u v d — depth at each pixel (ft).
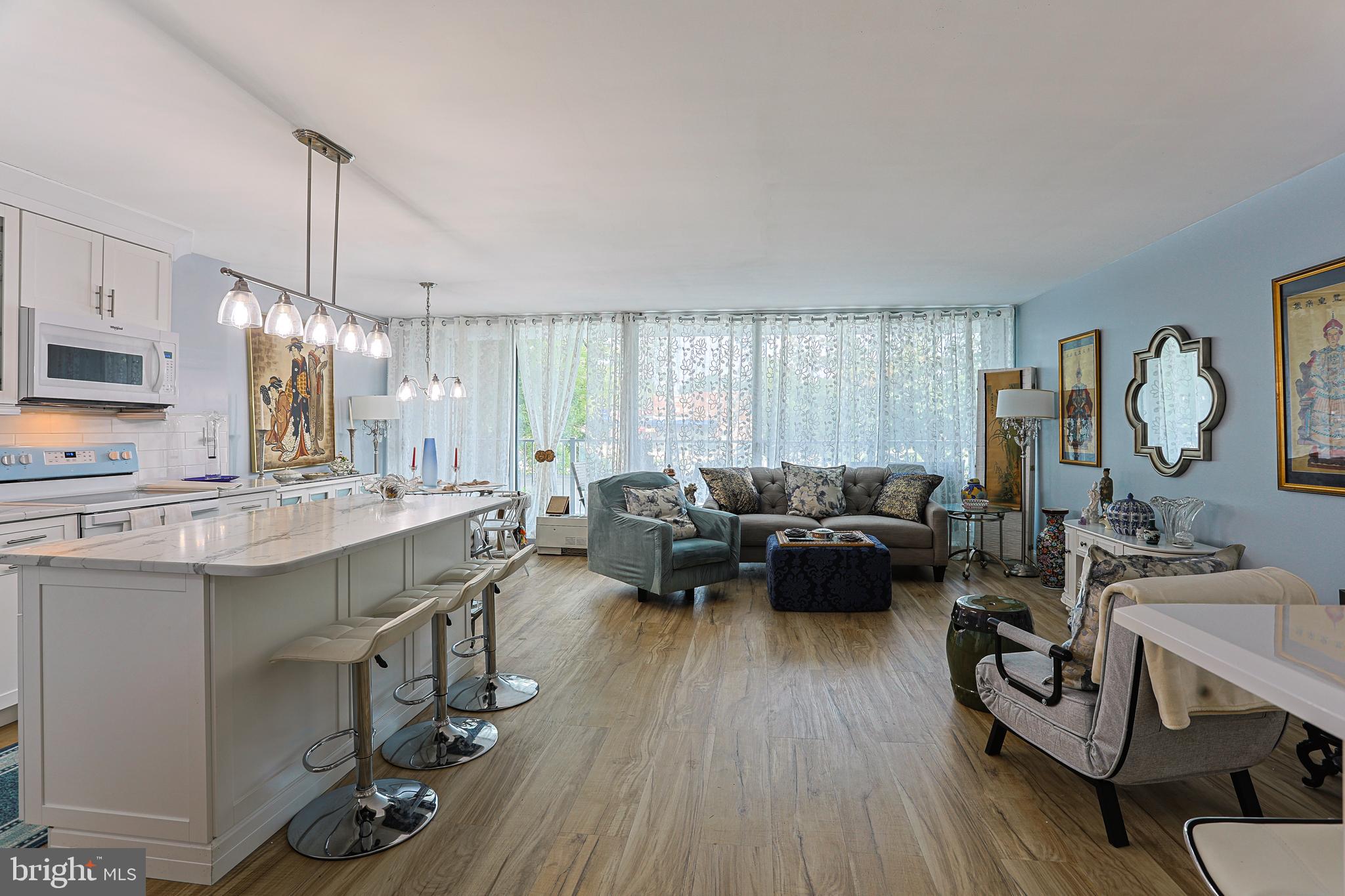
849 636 13.23
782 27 6.31
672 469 20.06
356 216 11.99
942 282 17.43
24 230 10.34
